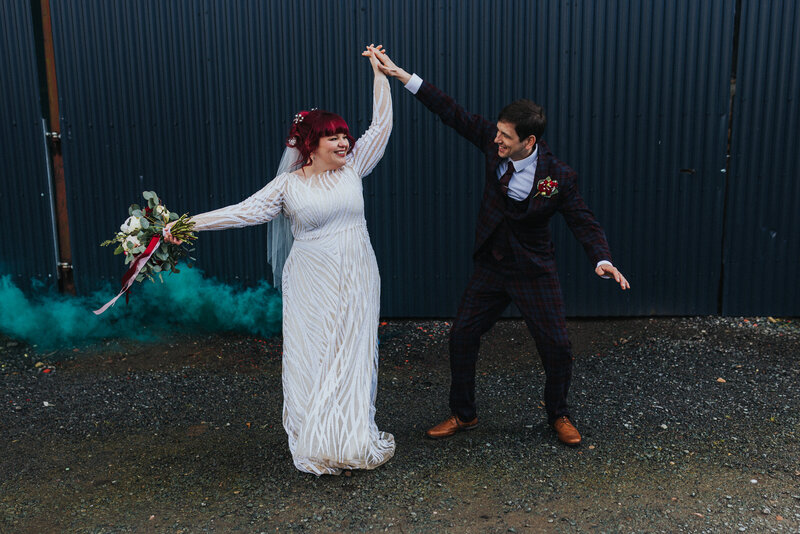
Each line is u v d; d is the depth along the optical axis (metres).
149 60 4.90
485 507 2.88
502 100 4.92
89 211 5.13
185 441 3.53
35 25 4.89
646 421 3.63
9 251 5.19
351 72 4.92
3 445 3.48
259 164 5.06
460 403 3.48
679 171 5.00
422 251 5.17
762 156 4.97
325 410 3.08
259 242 5.15
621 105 4.91
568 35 4.82
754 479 3.05
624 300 5.20
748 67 4.84
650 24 4.79
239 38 4.87
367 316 3.20
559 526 2.74
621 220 5.07
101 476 3.19
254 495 3.01
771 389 3.99
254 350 4.79
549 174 3.11
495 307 3.38
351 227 3.16
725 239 5.09
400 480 3.10
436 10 4.80
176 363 4.57
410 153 5.01
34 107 4.98
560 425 3.43
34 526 2.80
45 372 4.41
